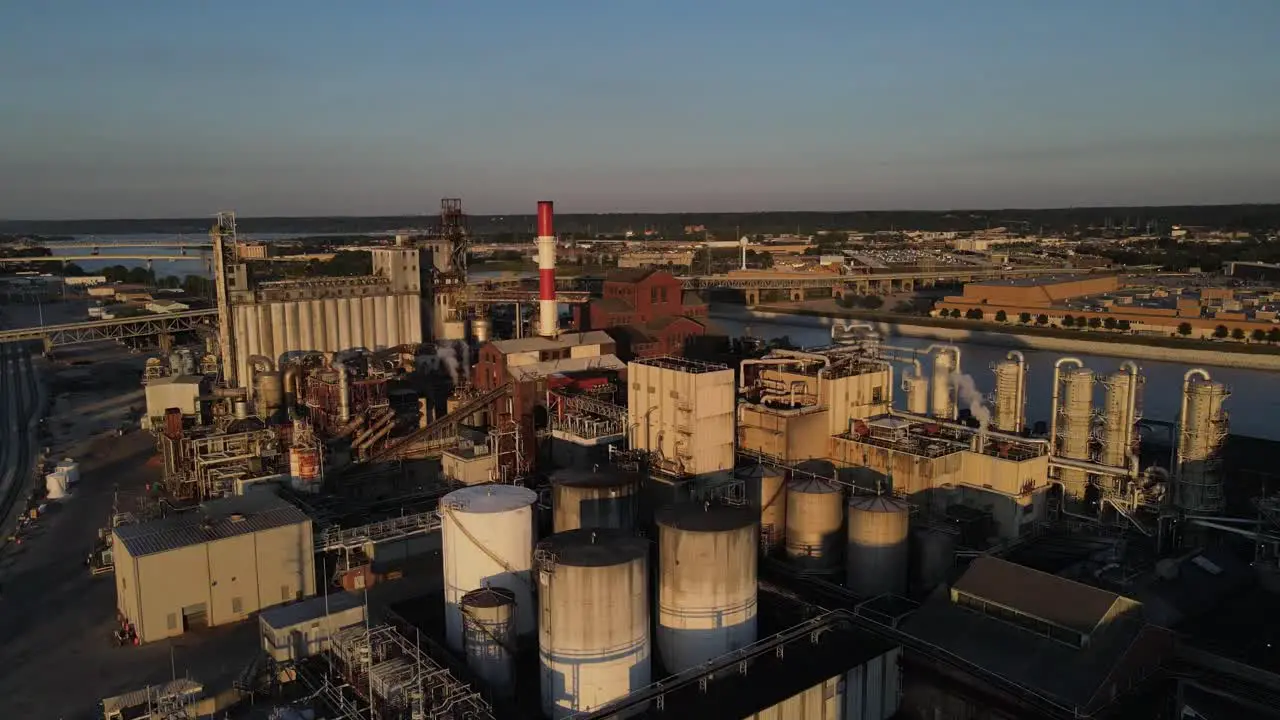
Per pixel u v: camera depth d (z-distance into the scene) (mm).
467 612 48781
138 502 84188
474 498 55656
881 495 63625
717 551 49469
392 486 87375
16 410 124688
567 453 86750
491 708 46406
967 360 181000
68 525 78812
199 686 49219
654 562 62094
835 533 66125
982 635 50938
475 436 96125
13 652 56469
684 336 132375
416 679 44000
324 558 67312
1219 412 66562
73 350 178250
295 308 125938
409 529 70500
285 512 65812
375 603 63594
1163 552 66250
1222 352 172875
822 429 77000
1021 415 78375
